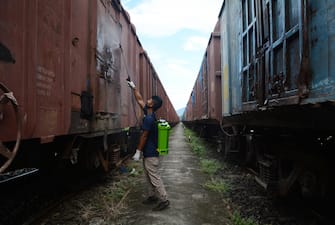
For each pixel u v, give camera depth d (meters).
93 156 6.12
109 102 6.65
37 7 3.06
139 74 12.41
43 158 4.45
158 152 4.97
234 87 7.21
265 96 4.32
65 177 6.03
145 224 4.10
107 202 5.06
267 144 5.18
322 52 2.58
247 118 5.90
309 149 3.80
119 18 7.96
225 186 6.16
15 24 2.60
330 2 2.46
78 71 4.61
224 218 4.35
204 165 8.91
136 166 8.79
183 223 4.14
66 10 4.04
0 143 2.26
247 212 4.57
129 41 9.66
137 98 5.53
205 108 16.70
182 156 11.68
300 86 2.90
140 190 6.05
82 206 4.76
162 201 4.79
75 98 4.45
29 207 4.56
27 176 4.97
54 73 3.55
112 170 7.75
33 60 2.93
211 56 13.55
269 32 4.16
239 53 6.48
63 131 3.84
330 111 2.51
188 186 6.40
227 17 8.16
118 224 4.09
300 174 4.10
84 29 5.00
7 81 2.46
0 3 2.38
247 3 5.61
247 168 7.81
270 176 4.98
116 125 7.44
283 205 4.83
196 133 26.66
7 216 4.10
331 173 3.60
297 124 3.25
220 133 12.14
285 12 3.45
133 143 11.77
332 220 3.72
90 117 5.21
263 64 4.47
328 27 2.48
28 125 2.81
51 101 3.43
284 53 3.46
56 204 4.68
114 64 7.21
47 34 3.35
